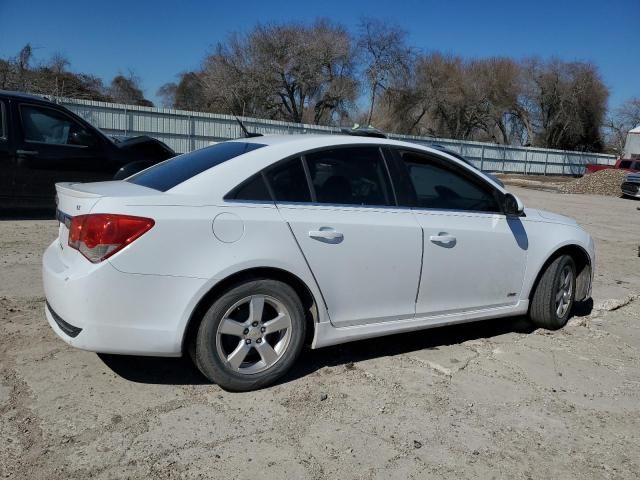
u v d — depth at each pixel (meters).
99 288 3.18
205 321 3.39
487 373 4.16
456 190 4.52
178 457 2.89
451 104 53.56
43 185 8.35
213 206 3.42
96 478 2.70
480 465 3.00
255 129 31.72
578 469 3.02
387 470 2.90
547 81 58.03
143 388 3.58
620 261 9.36
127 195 3.36
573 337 5.11
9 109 8.09
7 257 6.45
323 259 3.70
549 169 50.50
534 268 4.89
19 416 3.18
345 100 46.56
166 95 54.84
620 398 3.90
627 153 41.41
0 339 4.18
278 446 3.04
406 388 3.82
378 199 4.05
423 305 4.24
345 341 3.93
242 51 44.75
